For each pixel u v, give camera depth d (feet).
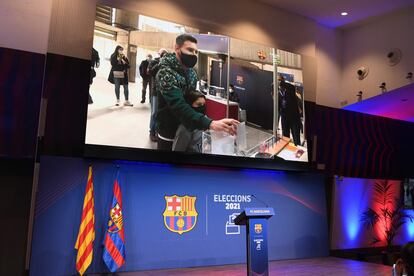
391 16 28.09
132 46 21.16
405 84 26.48
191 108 22.11
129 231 19.99
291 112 25.61
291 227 25.23
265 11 27.37
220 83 23.22
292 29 28.48
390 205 31.17
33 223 18.10
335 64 30.81
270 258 24.04
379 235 30.12
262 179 24.79
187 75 22.29
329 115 29.53
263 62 25.04
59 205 18.79
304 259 24.77
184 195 21.86
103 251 18.62
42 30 20.01
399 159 32.32
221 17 25.32
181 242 21.20
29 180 18.53
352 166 29.76
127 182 20.48
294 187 26.05
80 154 19.75
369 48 29.43
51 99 19.63
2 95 18.79
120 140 20.08
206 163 22.15
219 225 22.54
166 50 21.99
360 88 29.71
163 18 22.26
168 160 21.16
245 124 23.67
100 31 20.49
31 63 19.52
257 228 15.48
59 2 20.61
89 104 19.69
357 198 29.66
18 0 19.80
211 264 21.77
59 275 18.19
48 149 19.20
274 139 24.66
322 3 27.12
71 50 20.44
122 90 20.54
